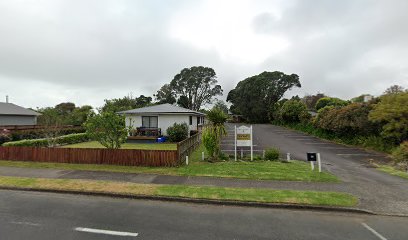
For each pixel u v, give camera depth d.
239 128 14.34
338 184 9.37
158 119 25.80
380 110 17.98
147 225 6.04
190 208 7.26
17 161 13.73
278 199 7.64
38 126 29.12
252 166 12.28
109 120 13.07
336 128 24.12
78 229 5.79
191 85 81.56
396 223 6.34
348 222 6.38
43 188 8.82
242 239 5.36
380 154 18.05
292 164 13.26
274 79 65.12
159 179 9.94
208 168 11.77
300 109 42.22
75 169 11.70
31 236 5.43
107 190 8.51
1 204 7.50
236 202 7.55
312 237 5.52
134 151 12.56
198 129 28.03
